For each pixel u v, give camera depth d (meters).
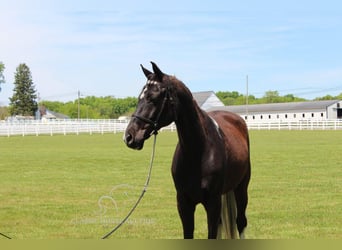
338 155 20.64
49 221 8.55
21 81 109.56
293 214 8.88
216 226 4.97
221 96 163.38
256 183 12.88
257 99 149.38
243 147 5.97
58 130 47.25
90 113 135.62
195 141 4.81
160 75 4.71
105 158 20.61
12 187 12.70
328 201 10.22
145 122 4.62
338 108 87.94
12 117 99.88
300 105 92.12
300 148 24.81
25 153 23.55
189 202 5.02
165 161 19.14
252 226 7.91
